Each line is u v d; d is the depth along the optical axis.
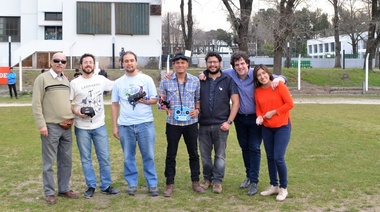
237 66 6.91
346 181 7.69
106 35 37.22
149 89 6.89
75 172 8.48
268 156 6.85
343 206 6.42
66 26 36.84
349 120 15.70
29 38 38.72
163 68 37.34
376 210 6.25
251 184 7.08
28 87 30.16
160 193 7.08
